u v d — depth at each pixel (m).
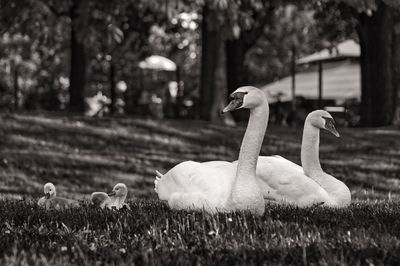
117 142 19.75
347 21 26.06
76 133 20.03
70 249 6.18
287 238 6.39
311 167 9.44
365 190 14.77
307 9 25.67
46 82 38.94
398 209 8.86
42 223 7.59
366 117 25.81
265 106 7.57
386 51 25.31
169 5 17.92
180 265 5.60
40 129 20.03
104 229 7.07
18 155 17.81
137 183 16.53
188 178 8.00
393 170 17.45
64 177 16.70
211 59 23.72
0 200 10.06
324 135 22.11
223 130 21.72
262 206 7.54
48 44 24.36
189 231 6.74
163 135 20.62
